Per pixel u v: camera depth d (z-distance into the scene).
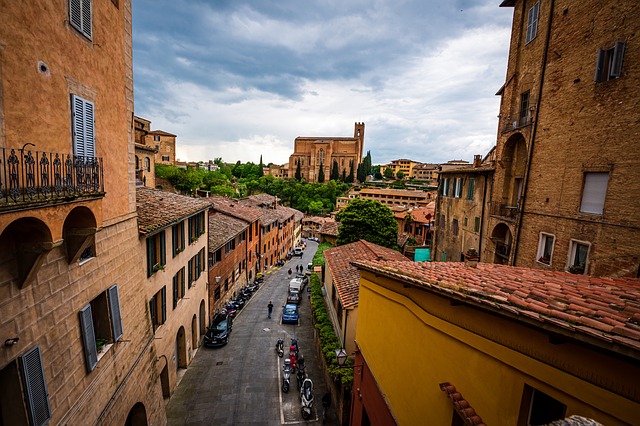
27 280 5.55
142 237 11.16
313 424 14.05
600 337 2.80
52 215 5.47
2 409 5.58
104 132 8.32
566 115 13.33
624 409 2.81
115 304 8.78
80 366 7.18
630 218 10.57
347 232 36.09
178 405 14.80
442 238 27.77
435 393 5.62
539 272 7.89
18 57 5.29
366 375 9.46
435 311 5.68
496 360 4.30
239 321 25.25
